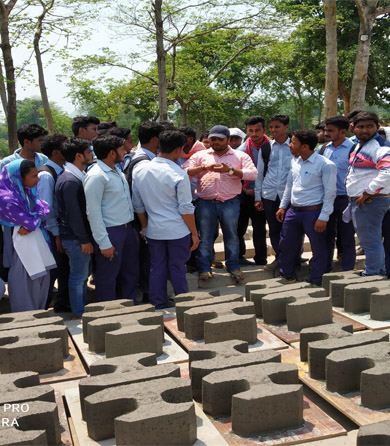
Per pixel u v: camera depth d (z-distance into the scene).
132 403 2.42
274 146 5.86
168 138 4.59
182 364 3.26
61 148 4.62
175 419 2.26
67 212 4.44
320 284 5.36
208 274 5.61
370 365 2.74
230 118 25.31
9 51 10.52
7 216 4.30
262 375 2.61
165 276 4.81
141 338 3.28
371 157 4.96
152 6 11.94
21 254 4.35
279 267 6.06
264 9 12.67
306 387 3.00
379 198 4.90
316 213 5.25
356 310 4.04
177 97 18.70
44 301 4.66
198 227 5.62
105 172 4.46
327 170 5.11
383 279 4.33
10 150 10.83
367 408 2.58
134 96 17.56
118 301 4.08
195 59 19.16
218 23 13.37
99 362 2.91
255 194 6.00
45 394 2.54
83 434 2.48
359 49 11.58
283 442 2.35
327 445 2.35
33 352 3.15
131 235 4.76
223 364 2.79
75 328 4.07
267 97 29.30
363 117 5.00
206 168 5.12
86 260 4.61
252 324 3.45
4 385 2.64
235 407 2.42
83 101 22.94
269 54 17.39
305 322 3.69
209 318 3.61
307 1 21.64
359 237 5.13
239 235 6.35
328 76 11.22
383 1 14.81
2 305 5.14
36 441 2.13
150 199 4.66
